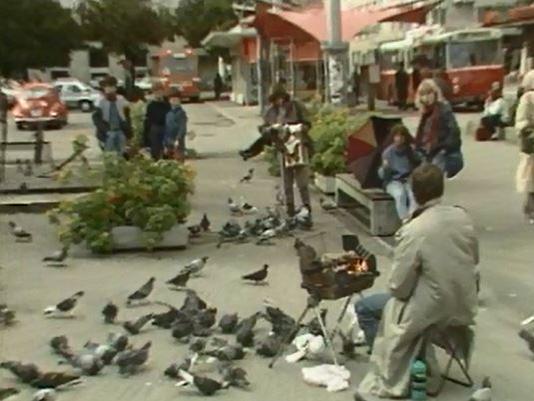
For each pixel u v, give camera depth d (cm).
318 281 771
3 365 760
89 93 5597
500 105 2719
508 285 1040
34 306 1008
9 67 5341
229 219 1530
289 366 782
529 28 3219
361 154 1427
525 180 1391
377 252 1230
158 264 1212
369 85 4216
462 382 725
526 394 711
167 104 2158
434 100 1252
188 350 815
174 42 8294
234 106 5428
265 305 915
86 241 1266
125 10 7394
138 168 1320
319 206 1627
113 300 1025
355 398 695
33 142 2655
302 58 3803
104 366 787
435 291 668
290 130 1448
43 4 5475
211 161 2438
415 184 691
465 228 681
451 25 4544
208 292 1044
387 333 693
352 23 2461
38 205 1669
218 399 710
